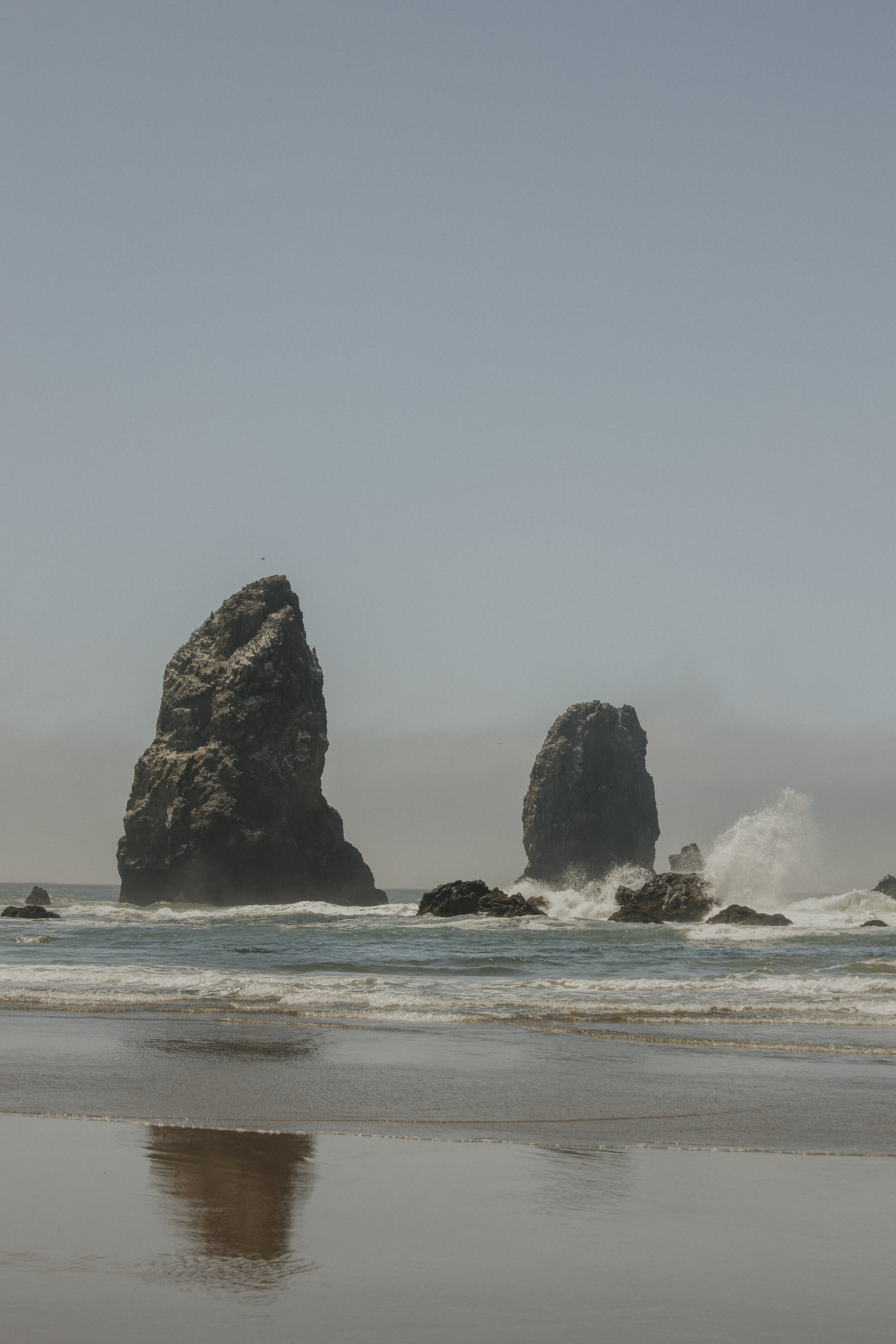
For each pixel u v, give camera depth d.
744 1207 8.23
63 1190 8.42
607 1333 5.75
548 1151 10.04
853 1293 6.39
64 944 47.66
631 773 159.88
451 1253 7.05
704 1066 14.75
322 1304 6.10
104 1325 5.71
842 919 64.94
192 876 106.38
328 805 115.31
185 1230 7.44
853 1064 15.00
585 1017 19.91
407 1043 16.67
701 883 71.19
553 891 134.62
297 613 120.06
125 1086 12.94
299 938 52.38
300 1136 10.50
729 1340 5.68
